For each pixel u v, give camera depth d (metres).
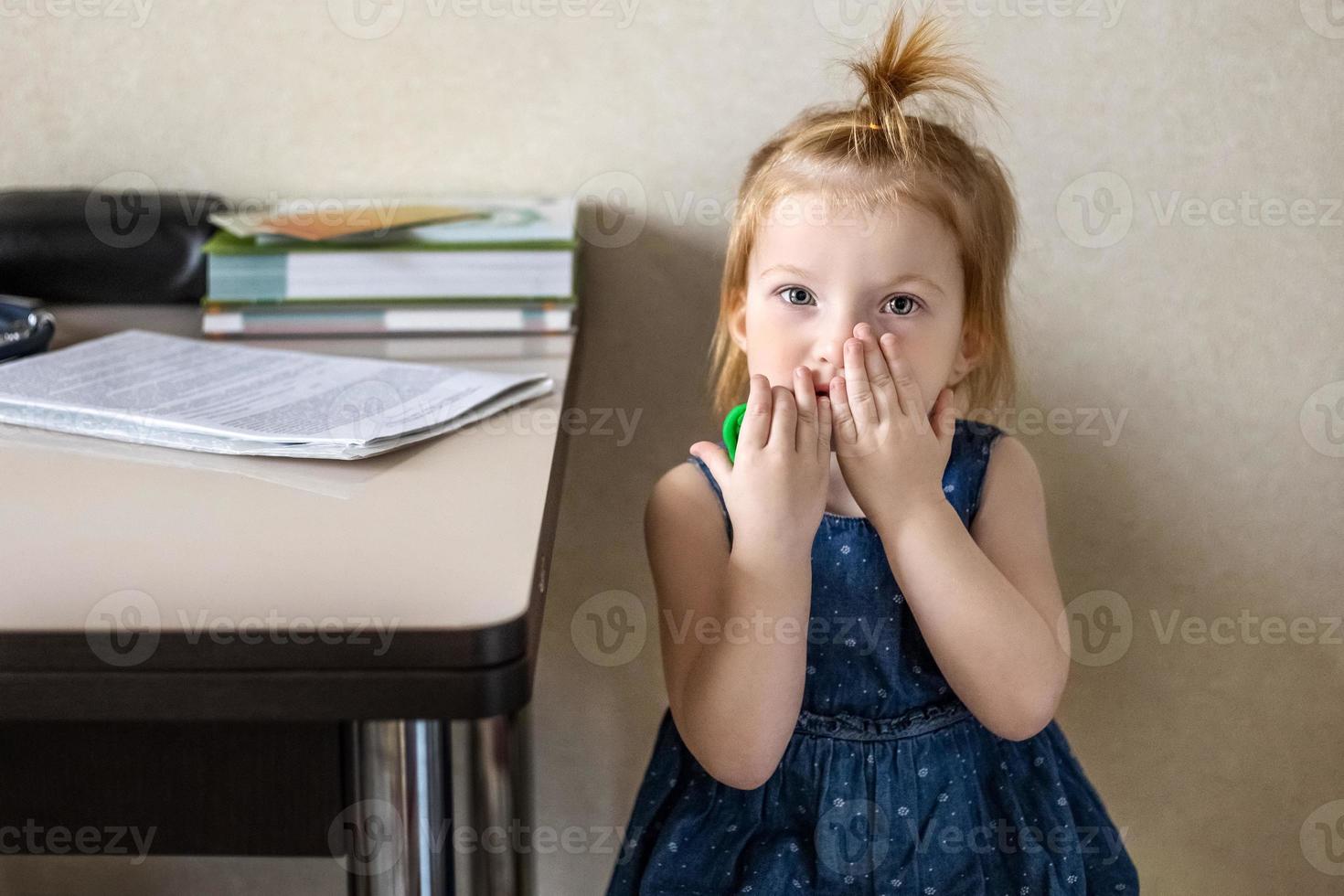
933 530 0.77
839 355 0.79
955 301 0.83
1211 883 1.22
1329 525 1.13
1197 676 1.17
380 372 0.79
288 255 0.91
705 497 0.86
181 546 0.51
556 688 1.19
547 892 1.23
